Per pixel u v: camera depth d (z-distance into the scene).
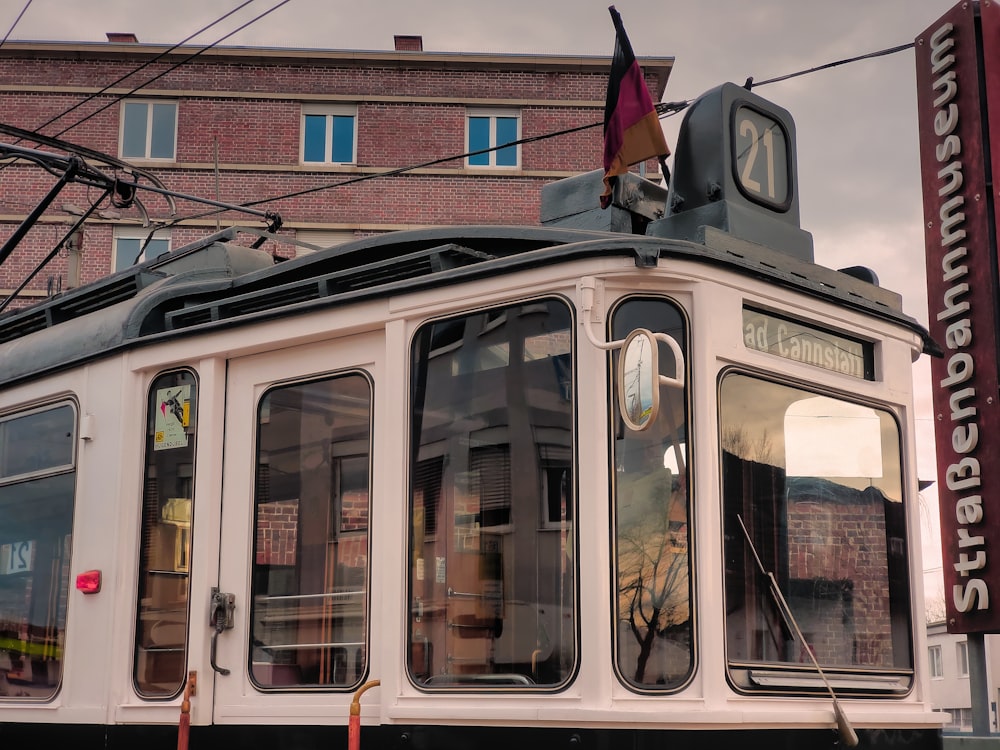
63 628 5.72
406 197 27.84
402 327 4.84
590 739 4.11
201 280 6.02
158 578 5.38
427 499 4.66
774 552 4.62
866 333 5.17
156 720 5.21
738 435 4.57
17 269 27.22
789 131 5.46
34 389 6.17
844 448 4.97
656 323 4.50
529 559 4.39
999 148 8.40
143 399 5.62
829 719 4.50
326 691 4.79
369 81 28.17
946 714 5.06
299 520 5.04
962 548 8.25
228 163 27.84
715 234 4.72
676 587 4.31
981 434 8.23
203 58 28.12
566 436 4.39
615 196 5.46
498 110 28.14
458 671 4.45
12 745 5.81
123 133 27.98
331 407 5.05
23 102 28.00
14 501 6.16
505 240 4.93
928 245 8.73
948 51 8.75
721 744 4.17
